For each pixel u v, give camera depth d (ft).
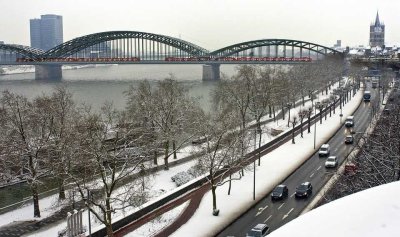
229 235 165.27
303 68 641.40
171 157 289.12
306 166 262.88
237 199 205.57
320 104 465.88
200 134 276.00
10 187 238.89
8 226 181.27
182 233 167.32
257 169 255.70
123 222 174.60
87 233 164.86
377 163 212.64
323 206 30.40
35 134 246.47
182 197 209.56
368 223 27.35
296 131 376.48
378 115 407.23
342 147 311.68
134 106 347.97
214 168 221.46
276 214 185.06
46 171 211.82
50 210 199.21
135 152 232.53
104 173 181.47
